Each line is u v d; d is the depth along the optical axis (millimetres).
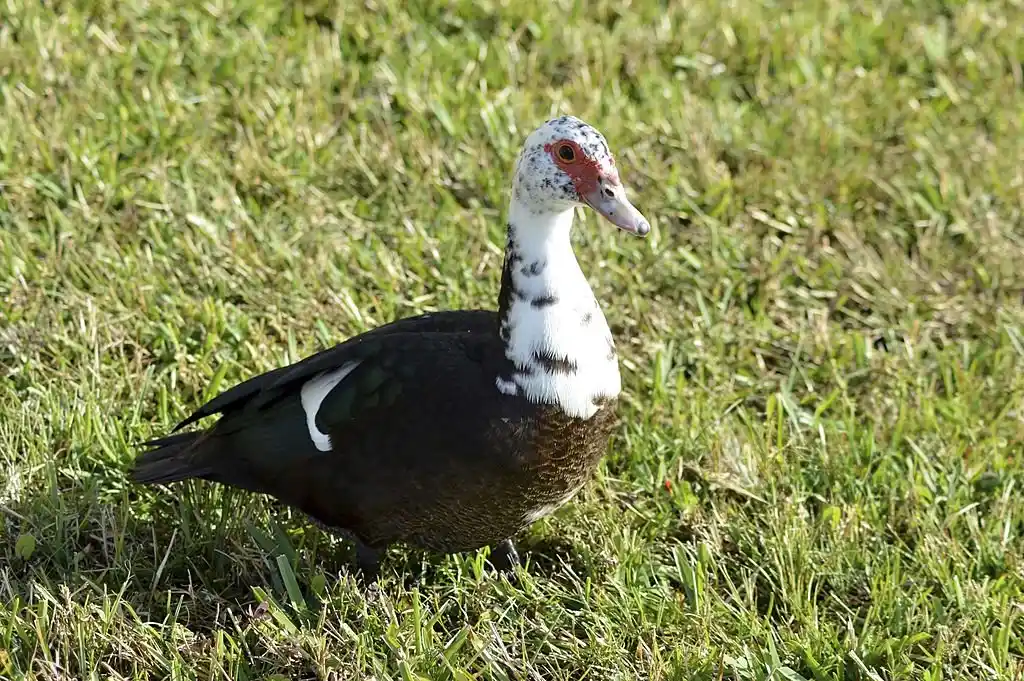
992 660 7664
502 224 11219
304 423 7727
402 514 7680
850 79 13125
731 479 9023
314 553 8273
